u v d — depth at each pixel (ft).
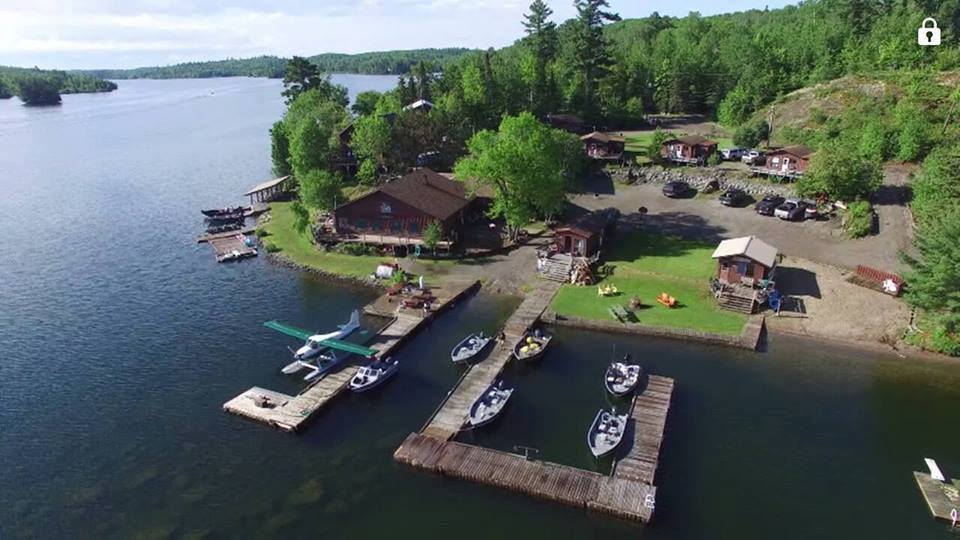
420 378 160.56
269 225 290.15
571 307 193.16
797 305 186.70
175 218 310.65
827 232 233.76
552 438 134.51
